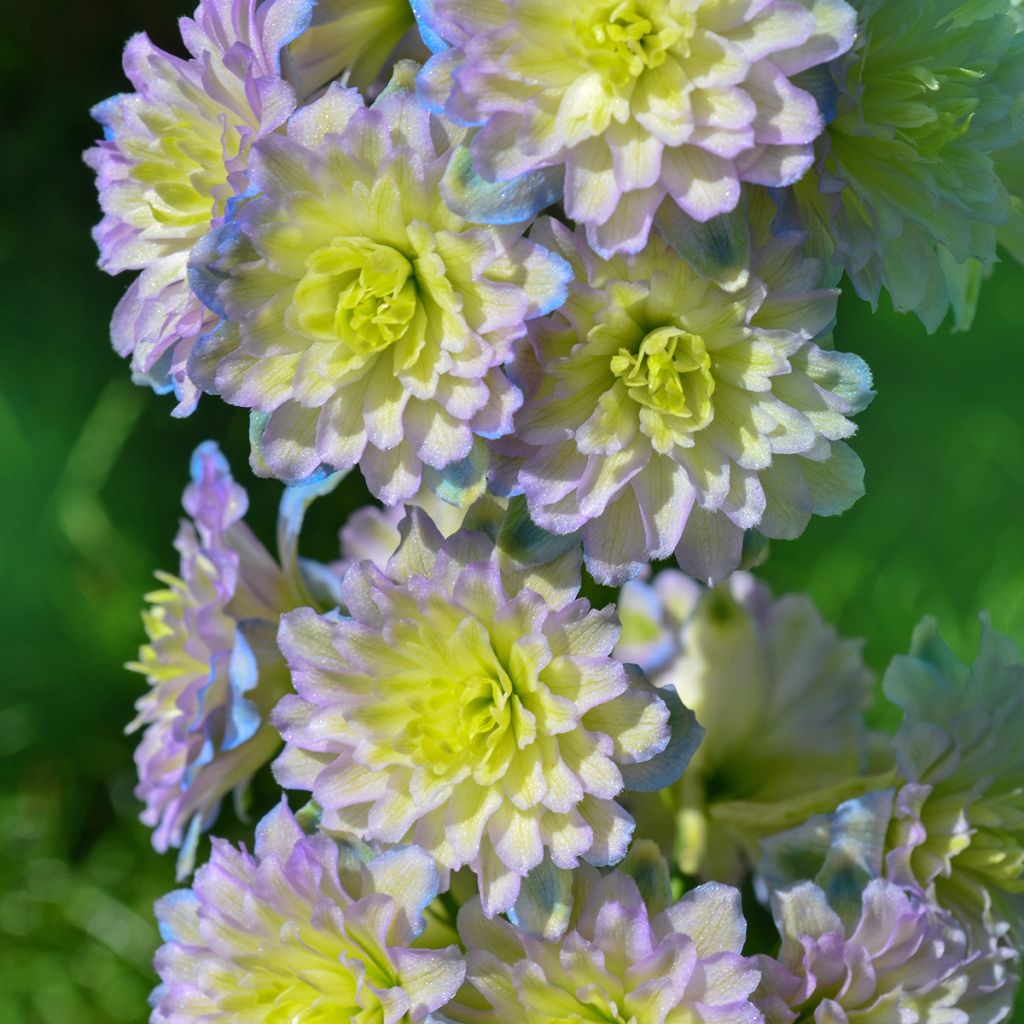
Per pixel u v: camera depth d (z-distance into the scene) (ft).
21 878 3.22
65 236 3.87
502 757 2.12
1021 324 3.81
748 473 2.11
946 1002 2.20
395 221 2.08
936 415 3.70
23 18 4.01
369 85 2.25
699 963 2.12
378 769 2.14
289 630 2.16
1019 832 2.32
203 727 2.30
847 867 2.22
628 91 2.05
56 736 3.36
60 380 3.66
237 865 2.19
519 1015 2.14
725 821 2.50
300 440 2.12
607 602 2.24
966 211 2.19
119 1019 3.09
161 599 2.43
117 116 2.22
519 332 2.06
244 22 2.11
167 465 3.59
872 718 3.31
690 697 2.53
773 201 2.09
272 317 2.10
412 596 2.13
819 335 2.14
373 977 2.14
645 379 2.09
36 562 3.47
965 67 2.19
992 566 3.52
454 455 2.08
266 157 2.07
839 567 3.48
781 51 2.05
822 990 2.19
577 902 2.14
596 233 2.06
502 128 2.06
